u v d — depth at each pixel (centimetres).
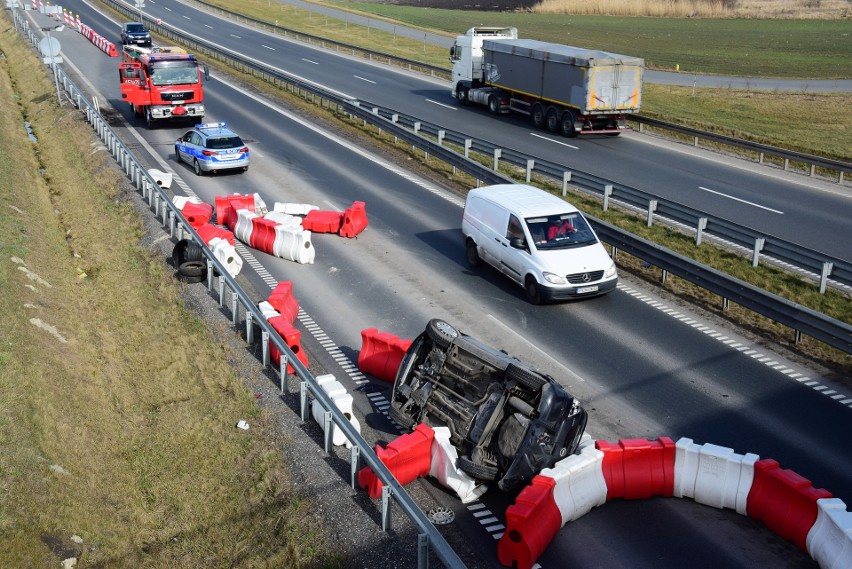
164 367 1406
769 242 1853
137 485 1091
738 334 1578
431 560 903
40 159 3034
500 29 4044
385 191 2595
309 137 3366
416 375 1186
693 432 1205
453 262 1969
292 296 1608
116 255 1958
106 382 1359
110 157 2738
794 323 1507
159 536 995
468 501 1027
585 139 3416
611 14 9125
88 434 1176
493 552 934
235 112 3844
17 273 1672
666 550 935
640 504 1030
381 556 905
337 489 1026
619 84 3294
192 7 8538
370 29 7406
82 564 904
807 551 920
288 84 4391
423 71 5228
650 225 2198
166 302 1647
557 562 913
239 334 1478
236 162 2691
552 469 984
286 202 2438
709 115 3912
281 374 1265
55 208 2447
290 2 9412
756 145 2972
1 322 1392
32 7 7475
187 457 1137
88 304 1708
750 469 994
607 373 1400
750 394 1330
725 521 991
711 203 2434
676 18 8725
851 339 1400
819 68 5303
